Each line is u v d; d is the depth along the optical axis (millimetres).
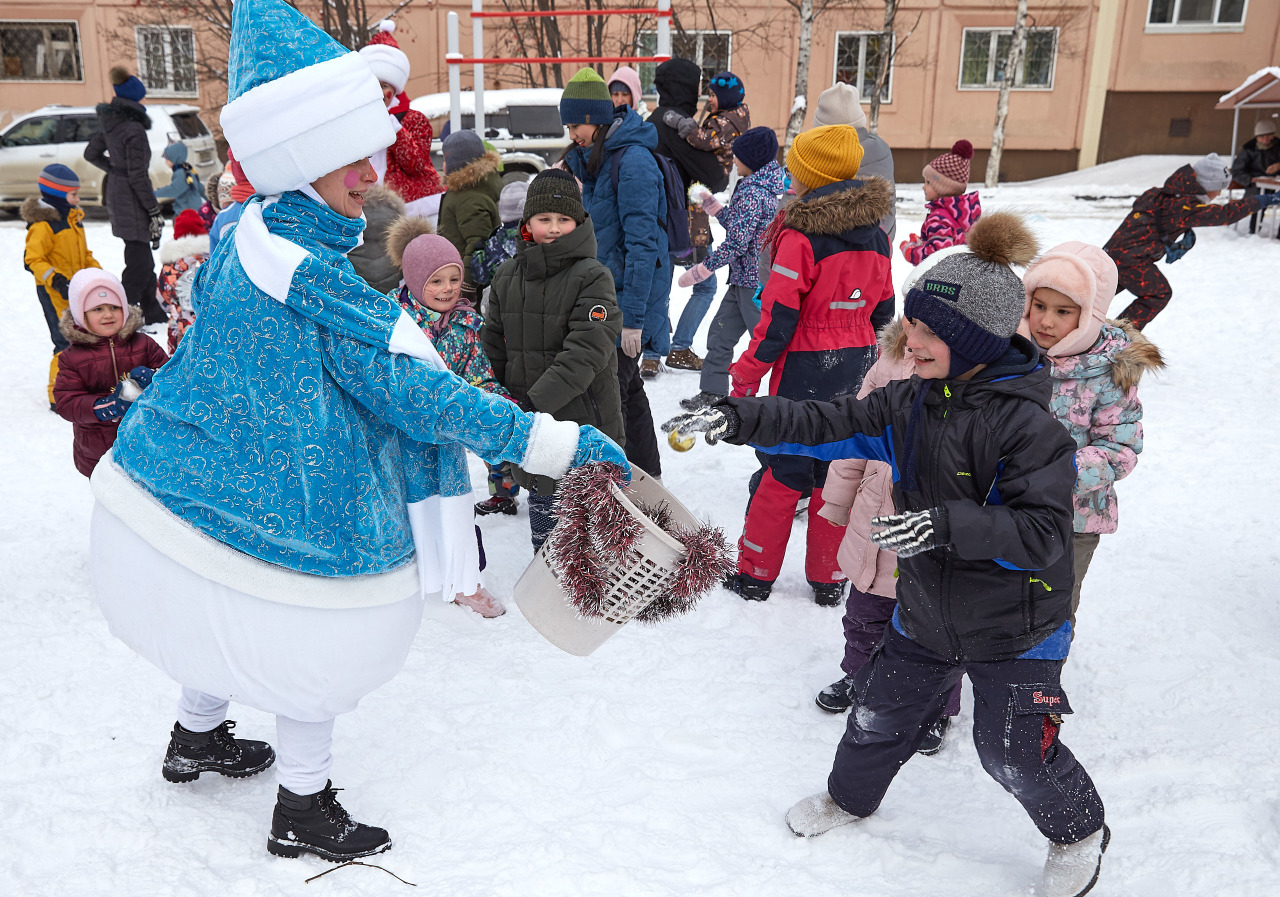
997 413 2129
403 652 2283
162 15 20250
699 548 2229
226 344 2029
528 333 3857
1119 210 15398
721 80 7465
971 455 2148
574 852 2449
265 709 2209
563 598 2326
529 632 3605
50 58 21516
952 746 2986
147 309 9242
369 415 2145
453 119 9891
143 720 2969
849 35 21969
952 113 22312
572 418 3949
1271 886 2326
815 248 3762
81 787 2635
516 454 2143
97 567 2125
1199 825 2572
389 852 2438
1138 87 21766
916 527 1978
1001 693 2254
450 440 2111
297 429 2025
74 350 3814
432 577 2264
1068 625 2281
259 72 2008
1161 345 8086
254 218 2049
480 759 2826
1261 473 5320
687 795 2701
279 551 2047
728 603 3848
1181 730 3029
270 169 2008
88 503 4902
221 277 2084
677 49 21391
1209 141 21828
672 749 2943
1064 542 2027
